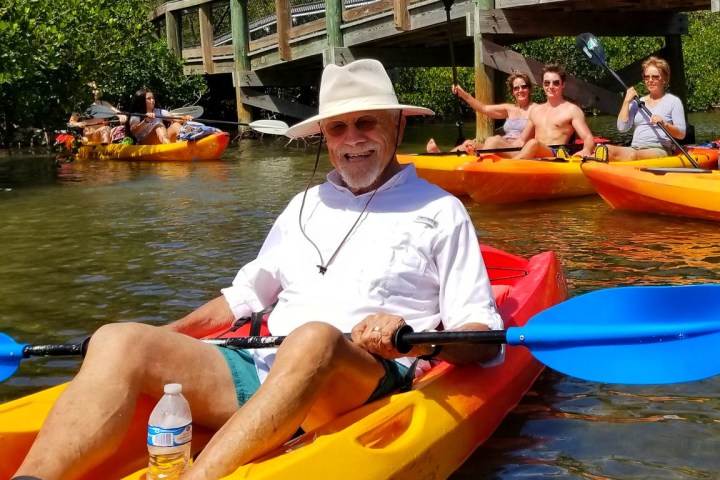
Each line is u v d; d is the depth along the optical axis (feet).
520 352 10.82
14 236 21.77
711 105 75.36
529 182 24.70
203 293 15.70
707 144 28.96
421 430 8.26
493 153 27.84
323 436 7.59
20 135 48.21
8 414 8.25
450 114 66.85
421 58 46.91
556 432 9.71
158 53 54.08
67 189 30.96
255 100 53.21
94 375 7.33
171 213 24.54
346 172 9.41
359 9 41.75
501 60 35.47
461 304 8.96
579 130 27.35
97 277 17.07
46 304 15.28
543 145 26.68
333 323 8.95
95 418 7.14
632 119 27.99
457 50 48.32
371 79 9.43
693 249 18.21
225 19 57.88
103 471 7.68
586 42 28.60
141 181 32.73
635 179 22.33
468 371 9.63
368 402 8.50
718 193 21.03
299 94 61.52
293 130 10.25
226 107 62.54
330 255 9.32
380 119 9.34
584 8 35.65
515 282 12.98
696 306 8.45
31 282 16.85
